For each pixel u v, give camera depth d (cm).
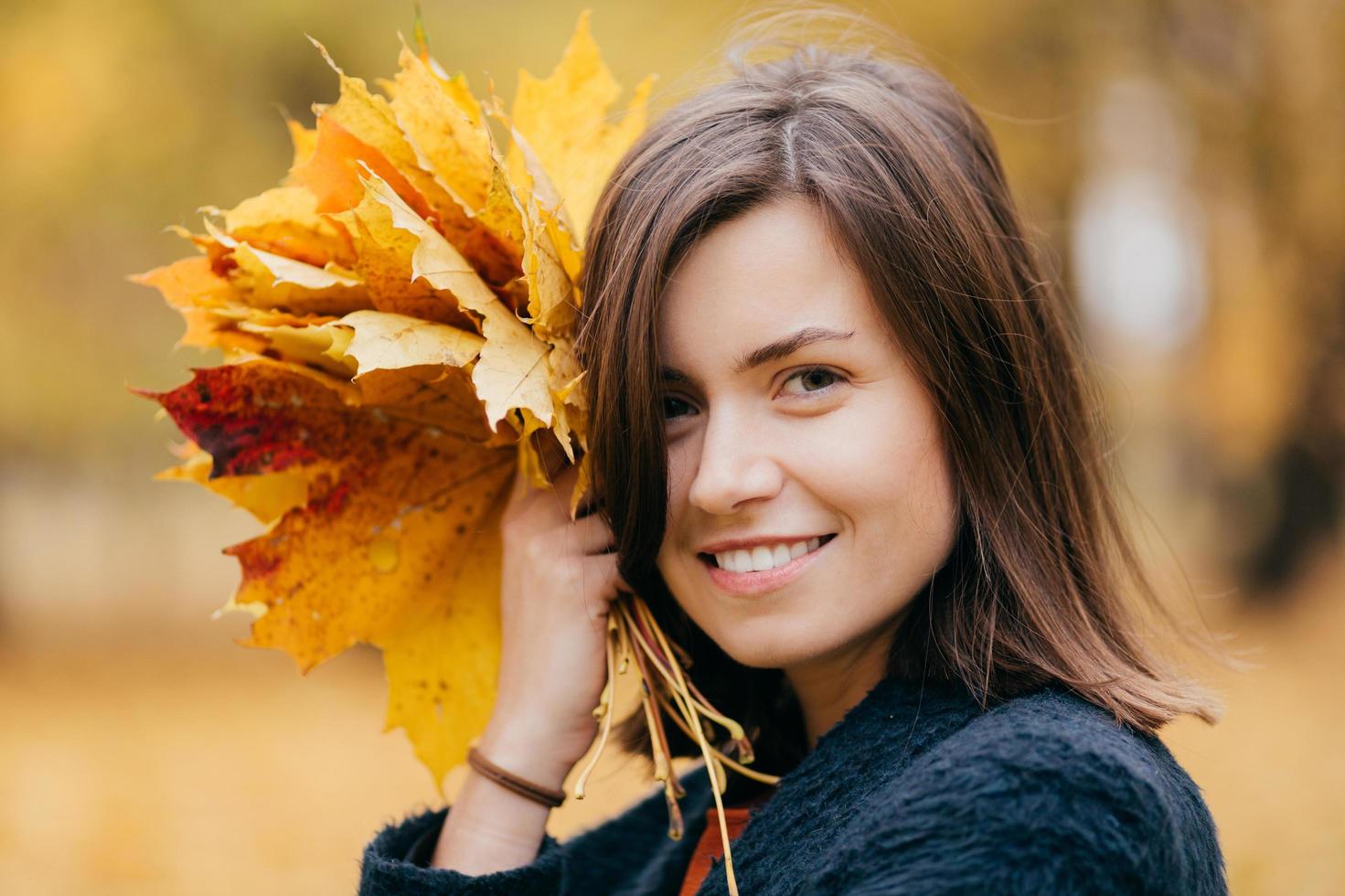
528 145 142
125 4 808
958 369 128
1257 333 917
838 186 123
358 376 118
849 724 127
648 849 170
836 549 127
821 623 127
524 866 139
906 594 128
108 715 884
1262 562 991
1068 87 834
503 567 149
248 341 134
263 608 144
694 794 170
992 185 145
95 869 507
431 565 151
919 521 127
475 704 154
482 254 132
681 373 127
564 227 135
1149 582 156
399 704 153
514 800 143
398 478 146
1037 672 123
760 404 126
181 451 149
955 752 109
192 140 827
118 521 1530
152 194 841
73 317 923
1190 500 1222
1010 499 129
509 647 148
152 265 931
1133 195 938
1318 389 922
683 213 124
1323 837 432
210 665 1112
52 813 593
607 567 144
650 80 149
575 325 135
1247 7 844
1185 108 885
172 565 1552
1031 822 100
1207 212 915
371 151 130
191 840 552
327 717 884
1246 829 459
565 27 743
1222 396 962
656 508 129
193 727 844
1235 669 159
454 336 126
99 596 1507
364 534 147
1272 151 873
